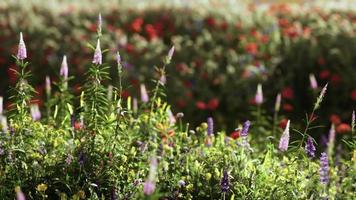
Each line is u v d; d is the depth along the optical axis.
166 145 6.23
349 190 5.89
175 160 6.15
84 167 5.85
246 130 6.24
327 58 13.13
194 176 6.02
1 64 14.34
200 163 6.31
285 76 13.04
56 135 6.35
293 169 6.07
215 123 12.14
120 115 6.07
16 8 17.84
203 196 5.90
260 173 5.98
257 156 6.91
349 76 12.62
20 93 6.09
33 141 6.09
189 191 5.89
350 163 5.97
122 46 14.07
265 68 13.02
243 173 6.00
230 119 12.30
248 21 15.60
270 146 6.44
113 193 5.54
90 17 16.55
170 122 6.90
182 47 14.11
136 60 13.66
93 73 5.98
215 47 14.44
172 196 5.68
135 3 18.59
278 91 12.67
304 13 16.28
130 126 6.52
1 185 5.54
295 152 6.62
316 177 5.86
